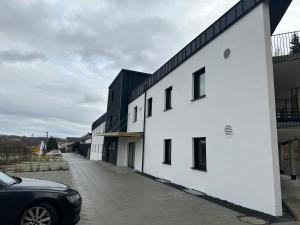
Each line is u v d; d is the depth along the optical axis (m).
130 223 5.32
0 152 25.20
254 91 6.77
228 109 7.80
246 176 6.78
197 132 9.57
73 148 82.81
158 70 14.45
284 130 9.24
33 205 4.50
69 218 4.73
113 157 21.69
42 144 37.97
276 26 8.22
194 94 10.29
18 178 5.46
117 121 21.86
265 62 6.47
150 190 9.37
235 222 5.46
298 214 5.66
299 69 9.29
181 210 6.46
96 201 7.31
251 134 6.73
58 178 12.09
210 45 9.17
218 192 7.92
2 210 4.25
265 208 6.08
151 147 14.64
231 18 8.02
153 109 14.87
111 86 26.34
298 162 11.70
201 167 9.44
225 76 8.12
